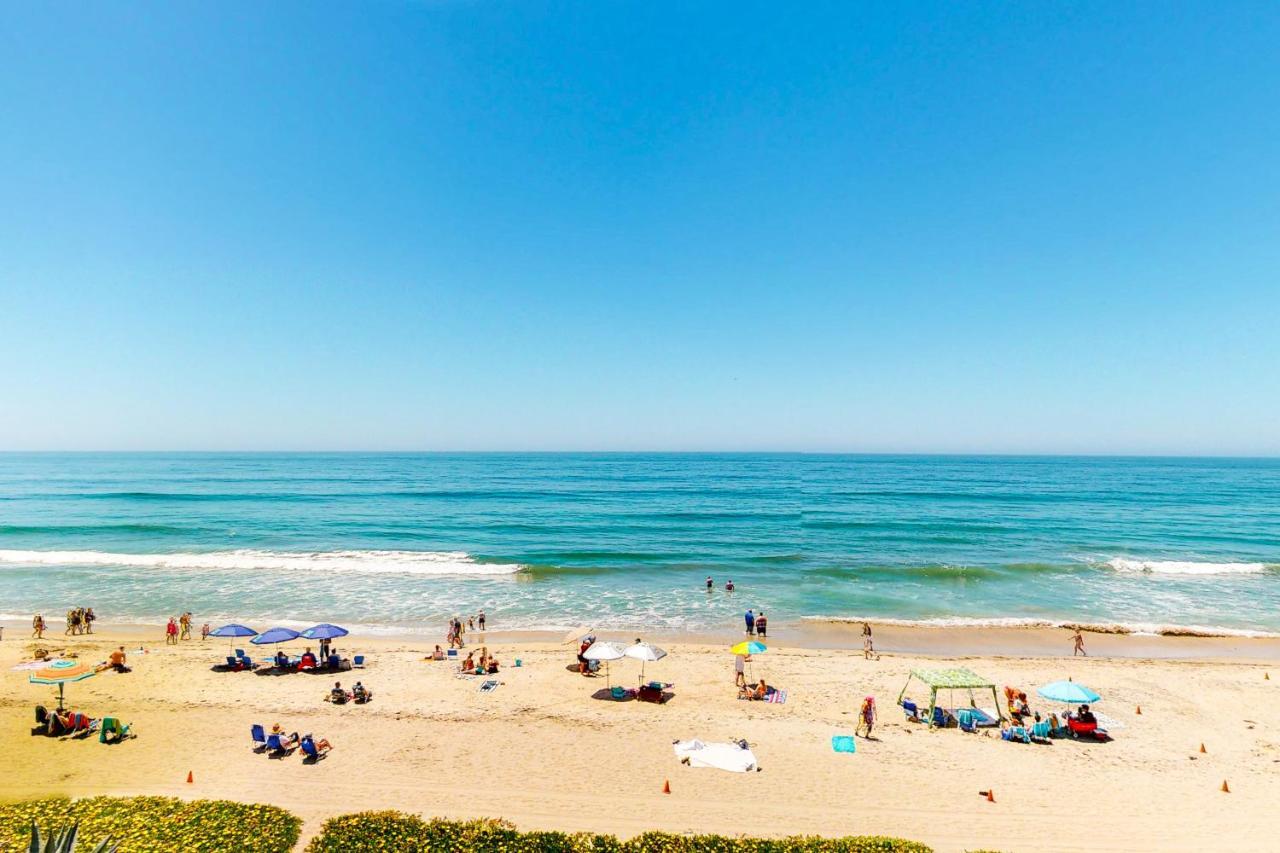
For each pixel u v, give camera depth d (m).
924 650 28.05
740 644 22.42
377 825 12.71
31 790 14.49
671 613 33.81
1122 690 22.77
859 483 123.75
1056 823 13.91
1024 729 18.72
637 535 58.66
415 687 22.11
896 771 16.42
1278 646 28.97
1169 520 69.31
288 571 42.56
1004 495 97.50
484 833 12.51
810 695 22.03
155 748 16.94
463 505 82.06
